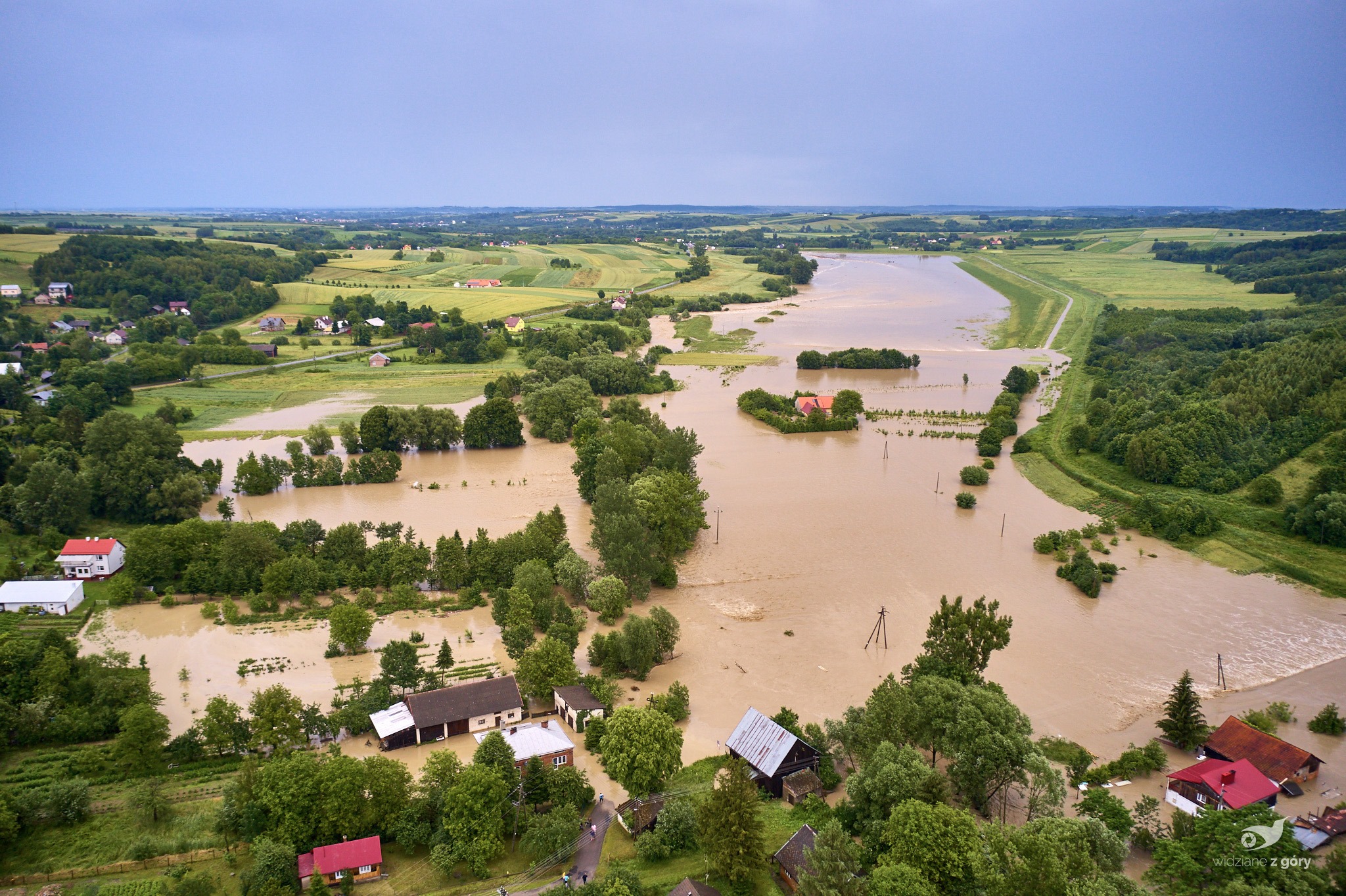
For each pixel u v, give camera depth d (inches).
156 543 4948.3
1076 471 7081.7
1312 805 3080.7
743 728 3400.6
